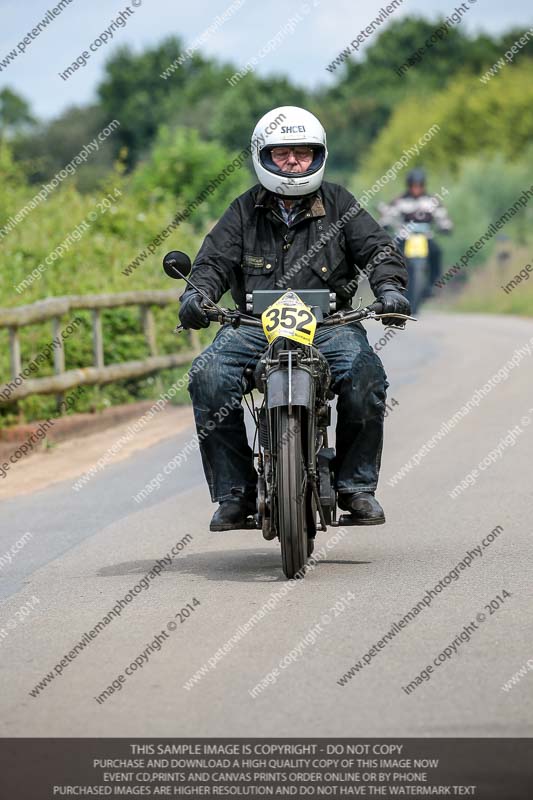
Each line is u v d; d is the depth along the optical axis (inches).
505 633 730.8
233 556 994.7
